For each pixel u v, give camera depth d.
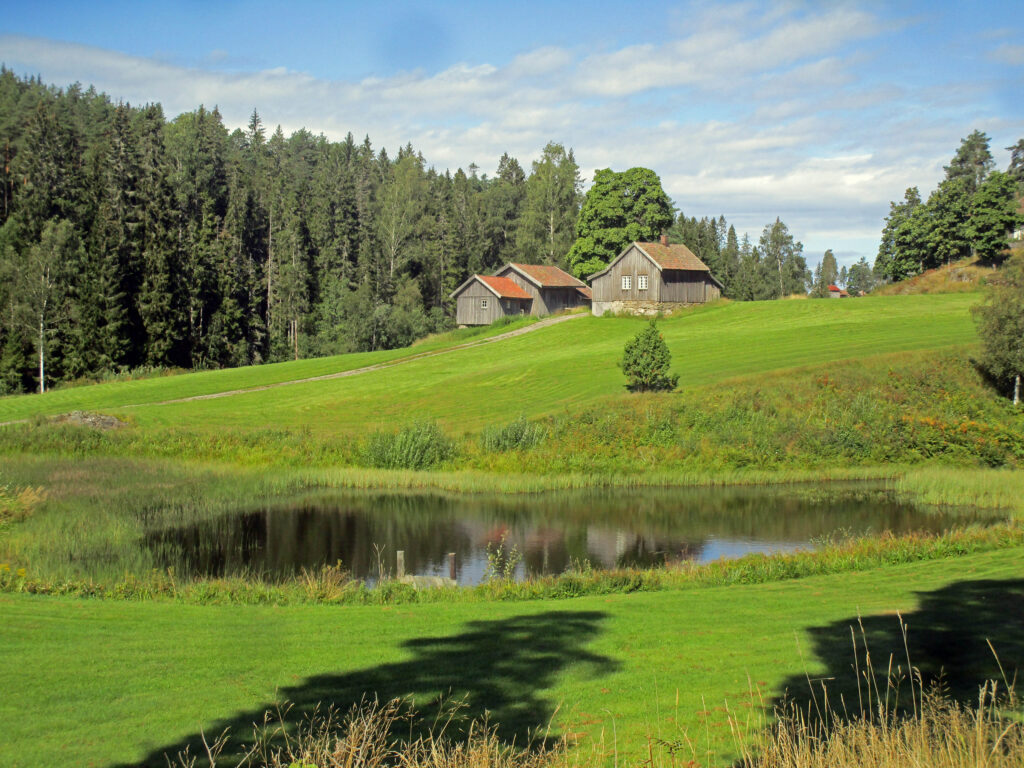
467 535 24.80
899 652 10.59
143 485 29.41
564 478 32.38
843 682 9.55
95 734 8.23
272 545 23.48
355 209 109.06
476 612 13.57
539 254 113.94
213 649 11.15
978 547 18.72
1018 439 34.03
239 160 109.44
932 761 6.64
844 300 65.69
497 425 37.84
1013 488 29.30
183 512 26.98
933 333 49.56
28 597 14.52
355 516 27.36
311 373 61.94
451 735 8.16
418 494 31.05
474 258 114.12
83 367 70.31
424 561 21.84
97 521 23.55
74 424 40.47
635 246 72.19
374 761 7.17
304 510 28.23
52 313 70.44
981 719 6.92
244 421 44.62
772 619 12.66
